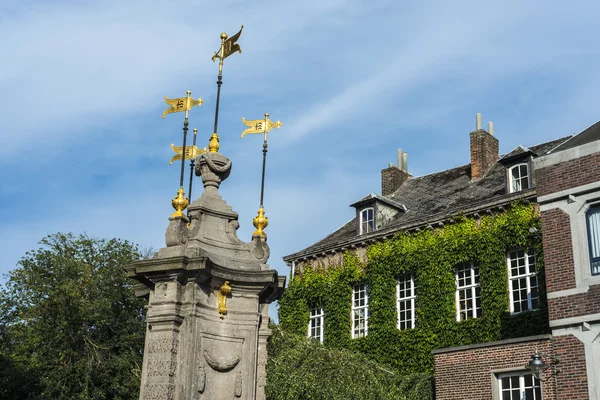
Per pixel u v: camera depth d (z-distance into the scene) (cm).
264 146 1427
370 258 2997
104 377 2680
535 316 2436
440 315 2689
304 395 2169
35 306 2759
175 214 1284
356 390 2223
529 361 1977
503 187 2891
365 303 3011
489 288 2578
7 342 2816
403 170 3575
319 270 3178
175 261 1219
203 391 1216
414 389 2453
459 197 3045
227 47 1455
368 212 3180
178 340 1212
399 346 2775
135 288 1302
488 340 2534
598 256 1956
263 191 1395
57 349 2662
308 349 2297
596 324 1912
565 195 2053
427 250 2803
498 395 2084
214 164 1371
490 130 3247
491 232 2636
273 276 1298
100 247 2983
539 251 2486
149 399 1177
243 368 1267
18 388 2566
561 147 2170
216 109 1427
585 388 1891
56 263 2853
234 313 1288
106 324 2744
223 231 1334
